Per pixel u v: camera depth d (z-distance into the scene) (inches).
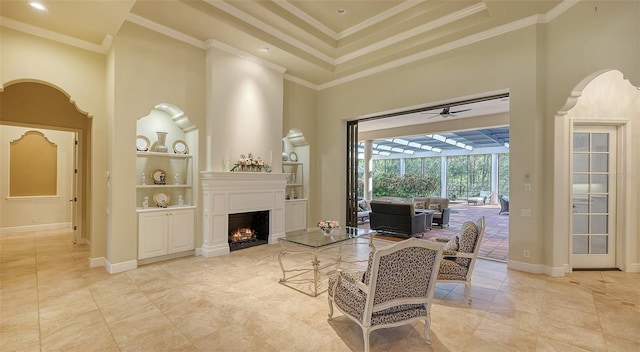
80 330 105.9
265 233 237.8
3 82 149.0
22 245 227.3
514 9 160.4
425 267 98.6
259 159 225.6
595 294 139.1
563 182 165.3
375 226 284.8
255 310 122.1
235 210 210.8
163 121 205.6
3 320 112.7
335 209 273.3
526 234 171.0
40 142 287.3
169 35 185.8
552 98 163.2
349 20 202.1
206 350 94.7
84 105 173.2
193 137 204.7
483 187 619.2
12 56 151.2
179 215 192.7
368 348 92.3
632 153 173.3
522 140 171.5
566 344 98.7
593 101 173.6
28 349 94.8
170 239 188.4
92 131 176.2
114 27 157.4
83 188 232.1
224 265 180.7
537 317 117.1
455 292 141.9
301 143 283.3
